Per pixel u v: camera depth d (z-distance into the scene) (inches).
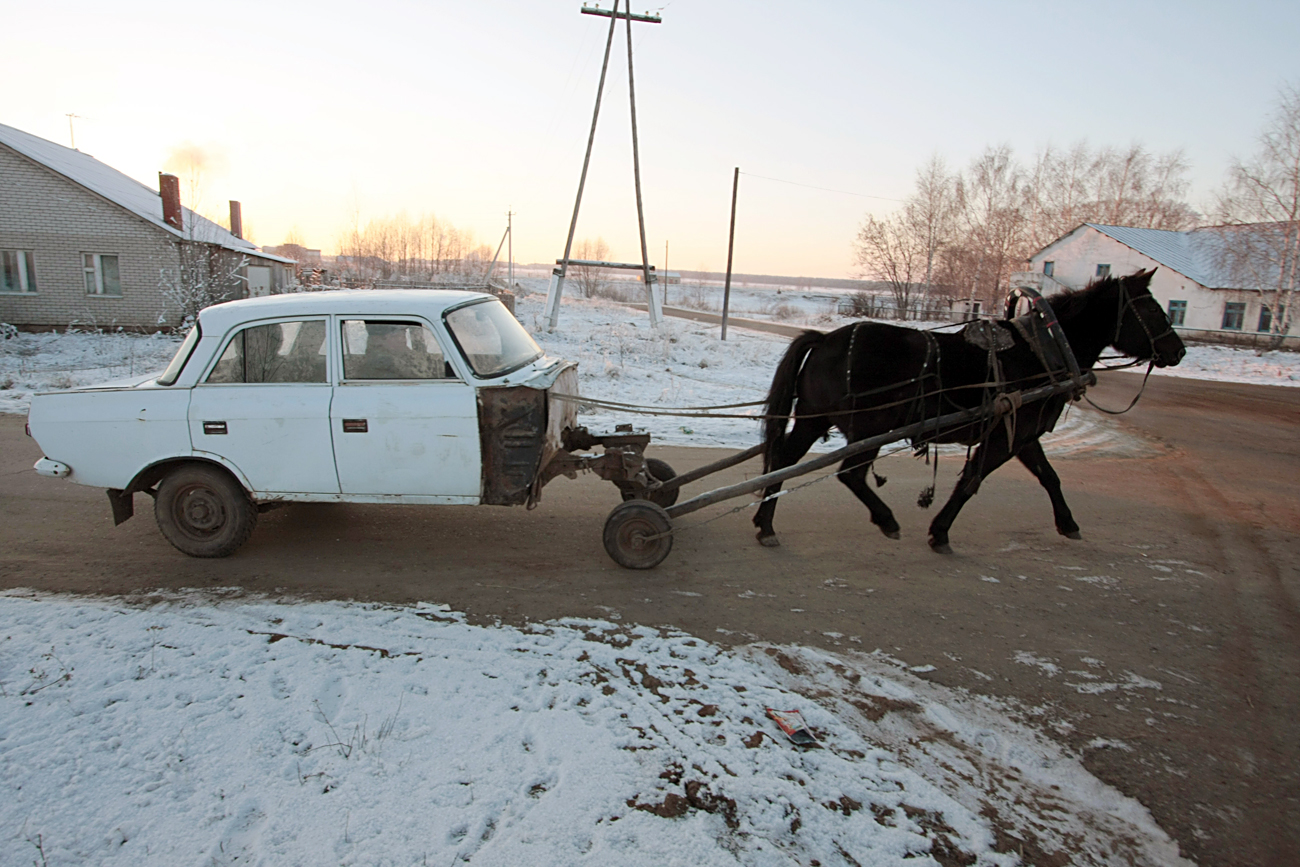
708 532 256.7
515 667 157.2
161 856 105.0
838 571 224.5
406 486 203.3
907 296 2198.6
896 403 228.5
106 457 209.8
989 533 263.7
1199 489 332.5
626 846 108.1
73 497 275.7
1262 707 158.1
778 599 203.0
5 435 375.6
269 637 167.5
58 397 211.2
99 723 133.9
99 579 202.2
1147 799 128.8
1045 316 234.7
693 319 1707.7
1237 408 617.3
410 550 230.7
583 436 234.4
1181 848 117.7
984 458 236.8
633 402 533.3
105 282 888.9
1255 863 114.9
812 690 157.5
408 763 125.0
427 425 199.0
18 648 159.2
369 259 2277.3
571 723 137.3
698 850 108.1
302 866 103.2
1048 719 151.2
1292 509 303.0
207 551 214.5
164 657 157.2
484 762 125.7
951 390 227.9
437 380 200.7
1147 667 173.3
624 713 142.2
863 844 112.7
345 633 170.7
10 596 189.8
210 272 964.0
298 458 203.6
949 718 149.3
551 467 223.9
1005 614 198.4
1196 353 1139.9
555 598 197.6
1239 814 125.9
